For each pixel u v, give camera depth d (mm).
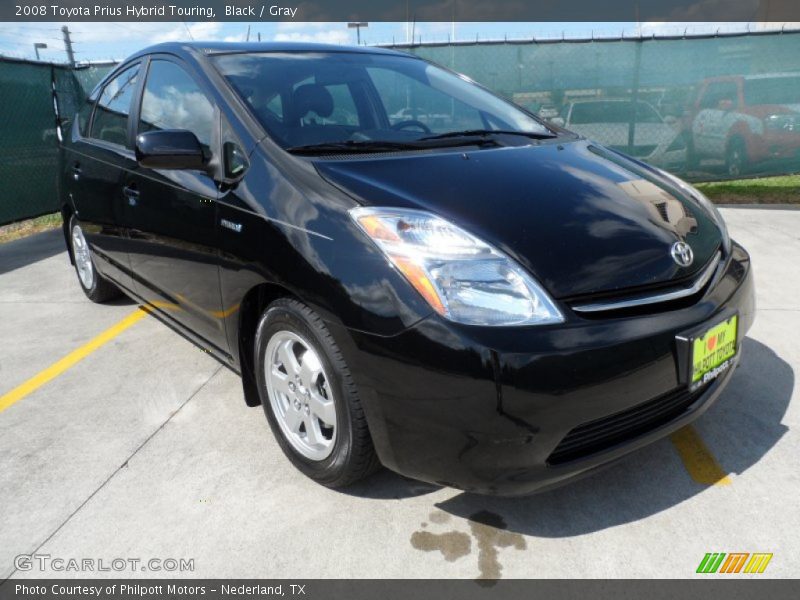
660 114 8031
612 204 2152
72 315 4133
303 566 1908
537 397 1708
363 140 2516
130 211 3057
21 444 2594
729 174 8242
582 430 1844
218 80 2621
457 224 1886
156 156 2332
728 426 2580
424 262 1798
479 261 1808
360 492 2240
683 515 2086
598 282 1845
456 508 2150
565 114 8078
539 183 2195
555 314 1770
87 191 3562
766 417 2637
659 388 1876
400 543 1993
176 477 2344
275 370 2350
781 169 8219
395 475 2334
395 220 1885
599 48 7863
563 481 1880
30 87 7199
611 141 8125
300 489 2264
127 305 4301
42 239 6527
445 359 1724
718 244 2293
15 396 3016
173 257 2750
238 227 2260
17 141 7016
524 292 1778
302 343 2141
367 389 1889
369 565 1906
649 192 2340
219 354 2781
